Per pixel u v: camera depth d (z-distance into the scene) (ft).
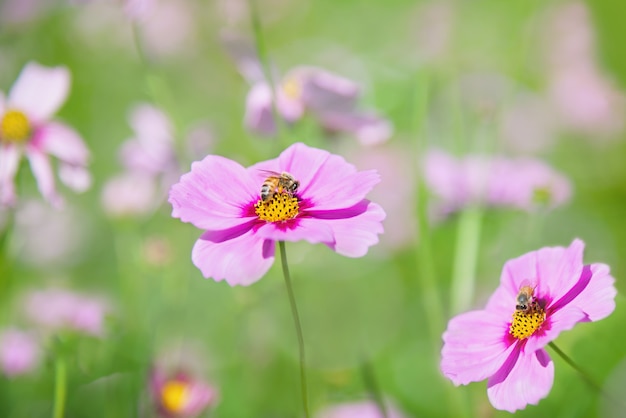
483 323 2.38
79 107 5.50
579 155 4.83
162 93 3.24
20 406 3.16
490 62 5.21
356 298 3.62
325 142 3.26
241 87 5.35
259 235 2.33
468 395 2.88
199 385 2.99
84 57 5.70
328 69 5.36
